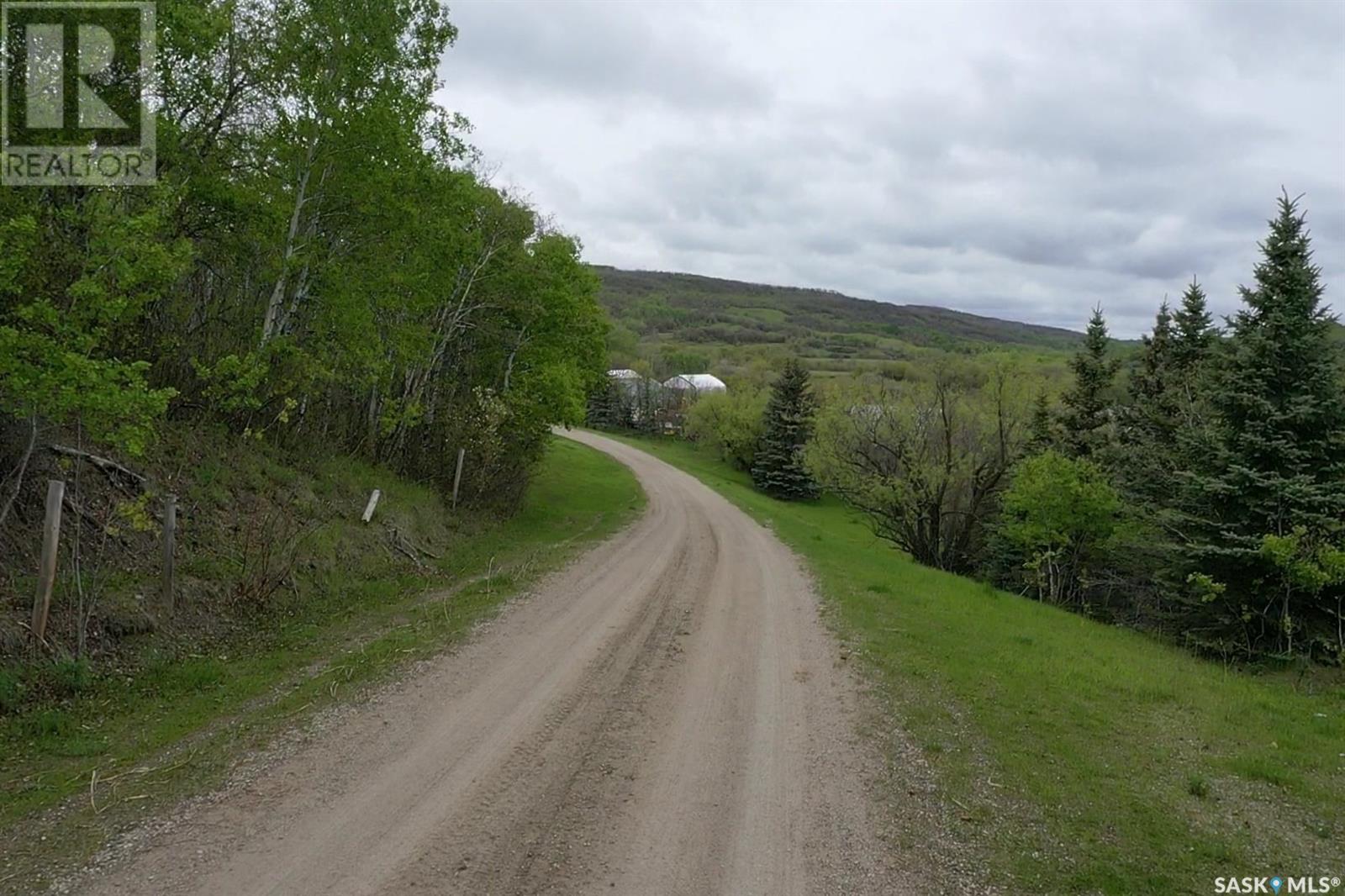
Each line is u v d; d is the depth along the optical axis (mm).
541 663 9172
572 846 5059
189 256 9977
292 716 7219
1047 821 5695
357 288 16109
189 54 12422
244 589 10742
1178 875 5043
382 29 14914
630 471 45406
